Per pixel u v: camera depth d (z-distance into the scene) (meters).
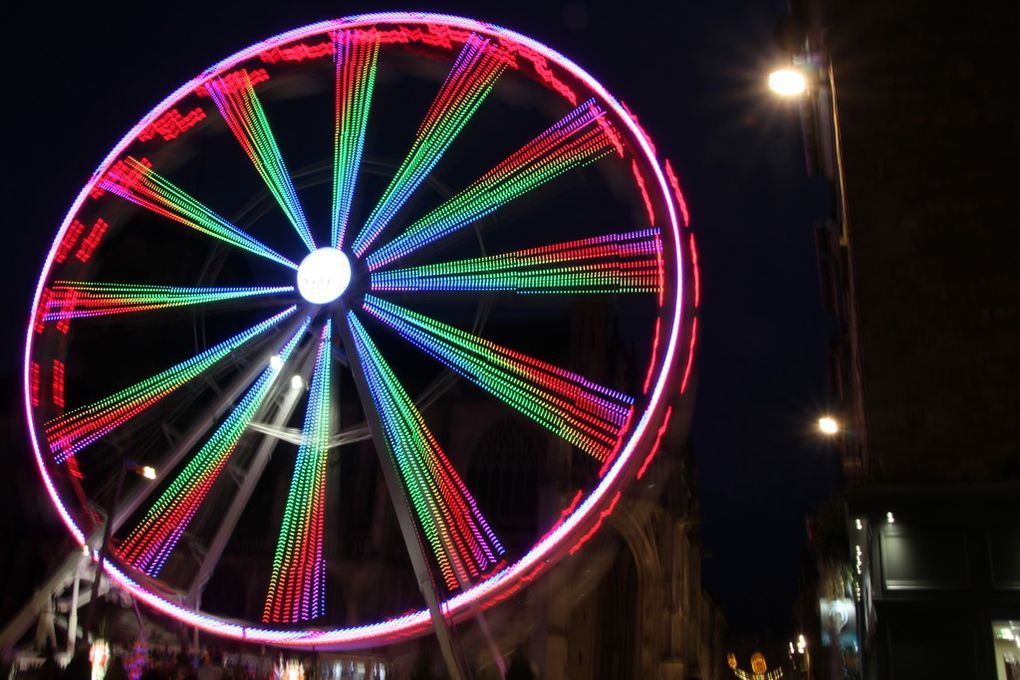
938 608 18.38
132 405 33.16
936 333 20.61
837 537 32.56
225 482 36.19
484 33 31.34
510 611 35.94
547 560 26.50
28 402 31.41
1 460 65.81
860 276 21.28
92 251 33.84
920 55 22.53
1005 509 18.48
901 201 21.59
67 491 32.03
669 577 74.44
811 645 66.06
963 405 20.08
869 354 20.75
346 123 33.16
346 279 31.44
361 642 29.67
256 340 32.03
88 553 31.98
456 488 34.72
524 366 30.83
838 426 38.50
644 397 26.47
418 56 32.84
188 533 36.16
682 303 26.73
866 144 22.12
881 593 18.67
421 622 28.34
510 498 70.81
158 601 31.66
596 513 26.16
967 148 21.77
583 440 29.45
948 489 18.75
